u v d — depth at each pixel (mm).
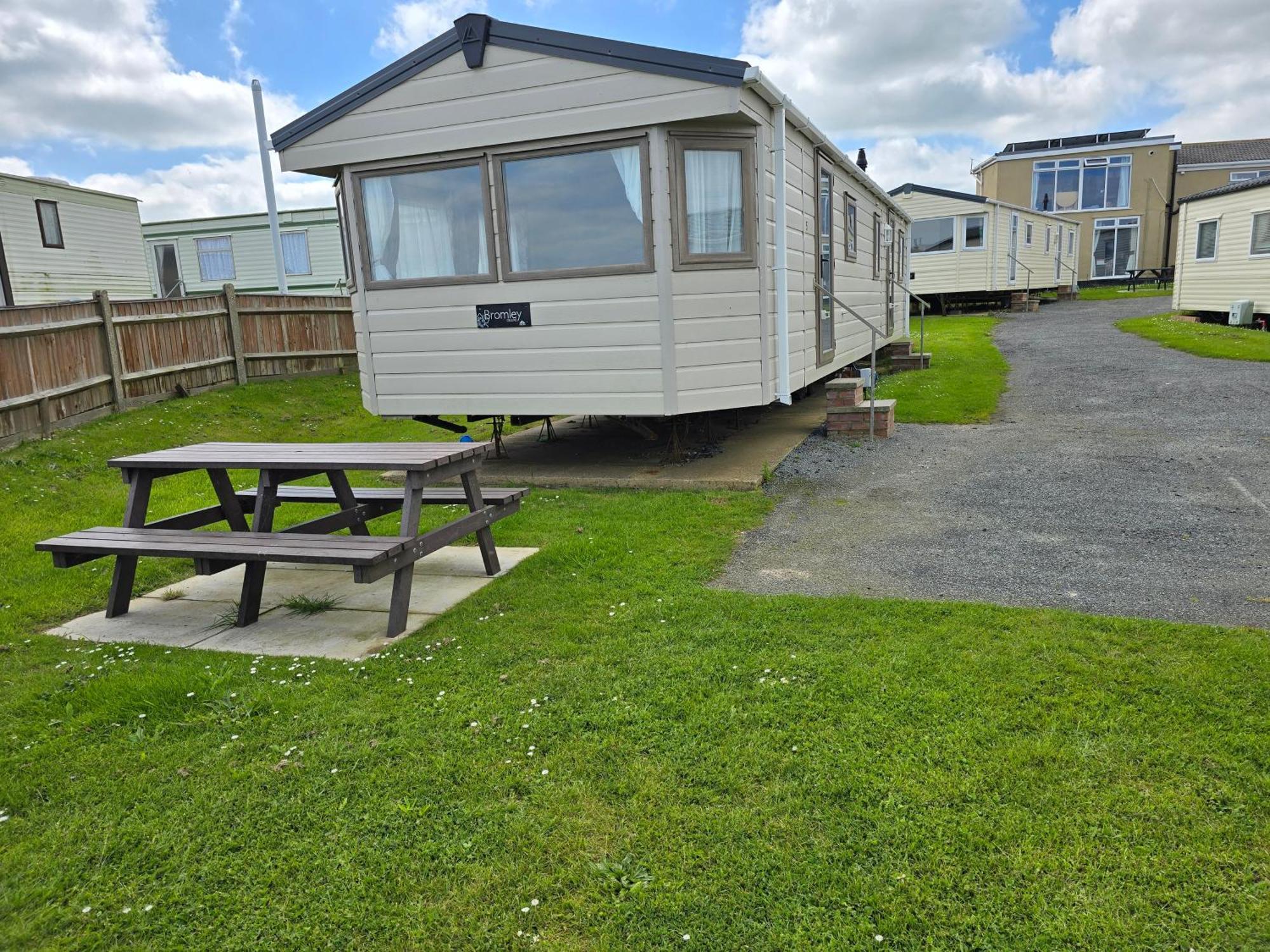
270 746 2725
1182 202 17078
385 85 6055
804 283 7090
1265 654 2951
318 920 1982
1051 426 7637
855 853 2096
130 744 2771
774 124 6043
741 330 5988
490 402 6309
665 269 5641
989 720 2631
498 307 6141
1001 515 5055
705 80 5285
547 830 2242
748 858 2098
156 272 22109
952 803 2252
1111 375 10219
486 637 3527
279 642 3664
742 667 3084
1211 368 10180
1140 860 2016
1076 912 1880
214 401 10188
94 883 2137
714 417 8047
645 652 3270
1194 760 2371
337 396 11242
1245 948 1759
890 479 6113
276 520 5934
